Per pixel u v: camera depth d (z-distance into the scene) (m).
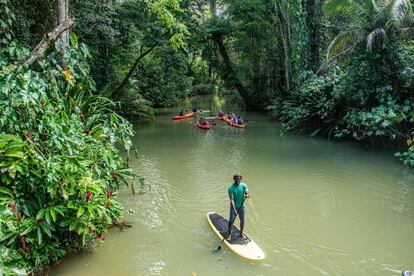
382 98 14.07
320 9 22.25
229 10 26.34
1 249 4.82
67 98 7.76
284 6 22.97
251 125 22.08
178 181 11.28
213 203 9.52
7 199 5.43
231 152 14.95
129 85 26.09
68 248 6.71
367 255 6.90
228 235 7.41
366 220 8.35
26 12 10.45
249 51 27.11
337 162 12.97
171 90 33.88
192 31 25.23
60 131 6.16
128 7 20.59
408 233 7.71
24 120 5.98
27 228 5.46
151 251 7.07
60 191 5.91
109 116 8.51
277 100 24.00
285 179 11.26
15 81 5.62
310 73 21.48
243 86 29.12
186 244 7.36
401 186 10.41
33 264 5.80
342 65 18.84
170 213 8.89
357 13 14.55
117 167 8.01
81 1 14.07
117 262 6.65
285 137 17.97
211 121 24.11
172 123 23.70
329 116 17.05
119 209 7.38
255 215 8.71
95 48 17.67
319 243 7.37
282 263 6.65
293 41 22.08
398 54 13.68
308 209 9.02
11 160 5.40
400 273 6.32
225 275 6.29
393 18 12.99
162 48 27.91
